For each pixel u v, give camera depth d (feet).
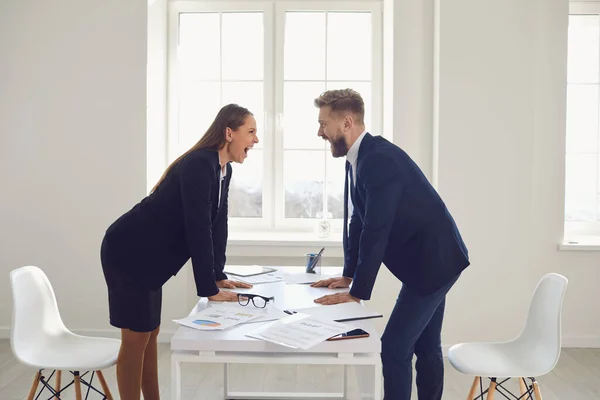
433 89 14.42
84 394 11.30
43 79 14.66
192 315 7.08
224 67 16.11
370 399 8.30
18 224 14.88
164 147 15.99
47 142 14.75
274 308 7.48
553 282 8.55
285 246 14.70
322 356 6.19
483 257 14.24
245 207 16.30
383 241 7.46
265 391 11.62
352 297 7.73
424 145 14.51
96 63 14.61
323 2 15.88
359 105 8.04
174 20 15.98
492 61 14.01
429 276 7.70
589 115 15.70
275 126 16.15
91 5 14.55
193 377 12.43
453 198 14.15
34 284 8.89
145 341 8.29
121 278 8.04
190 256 8.16
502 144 14.10
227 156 8.38
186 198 7.67
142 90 14.58
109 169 14.73
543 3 13.93
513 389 11.88
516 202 14.17
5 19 14.60
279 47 16.01
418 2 14.37
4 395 11.19
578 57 15.65
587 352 14.16
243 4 15.90
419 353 8.96
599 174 15.74
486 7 13.96
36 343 8.69
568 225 15.80
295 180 16.24
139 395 8.35
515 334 14.33
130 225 8.07
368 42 16.06
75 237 14.84
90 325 14.94
